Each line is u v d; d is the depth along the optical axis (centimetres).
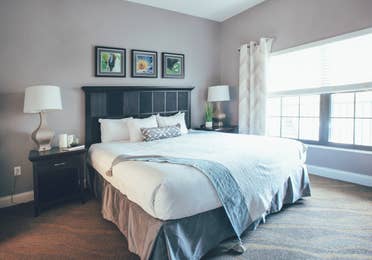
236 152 233
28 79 307
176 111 443
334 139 365
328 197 292
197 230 176
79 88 346
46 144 294
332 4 332
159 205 161
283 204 264
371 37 310
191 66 466
